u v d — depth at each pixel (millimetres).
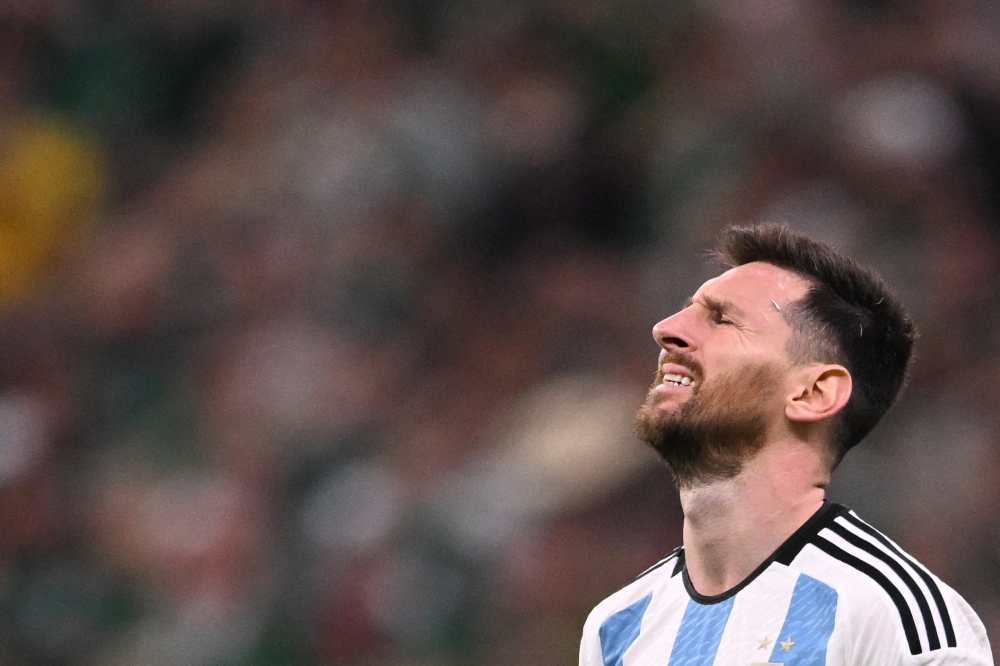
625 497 24016
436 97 32625
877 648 7820
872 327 8773
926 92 28125
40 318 34094
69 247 35969
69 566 29234
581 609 22906
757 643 8188
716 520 8648
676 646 8602
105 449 31453
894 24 30156
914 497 22391
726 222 27188
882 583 8008
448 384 29172
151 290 33344
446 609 24422
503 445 26703
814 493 8633
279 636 25922
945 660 7609
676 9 32219
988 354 24453
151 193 36469
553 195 31625
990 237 27250
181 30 38531
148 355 32562
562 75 32969
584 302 29328
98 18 39031
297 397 29500
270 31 37750
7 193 35750
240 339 31500
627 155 31406
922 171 26797
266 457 29000
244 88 37062
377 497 26766
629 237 30797
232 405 30375
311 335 30500
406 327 30328
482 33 34125
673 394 8742
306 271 31672
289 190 33281
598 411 26000
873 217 26031
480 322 30109
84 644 28047
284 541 27562
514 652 23125
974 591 21406
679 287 27438
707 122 29750
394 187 31516
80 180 36844
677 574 9023
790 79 28812
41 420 31969
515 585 23781
